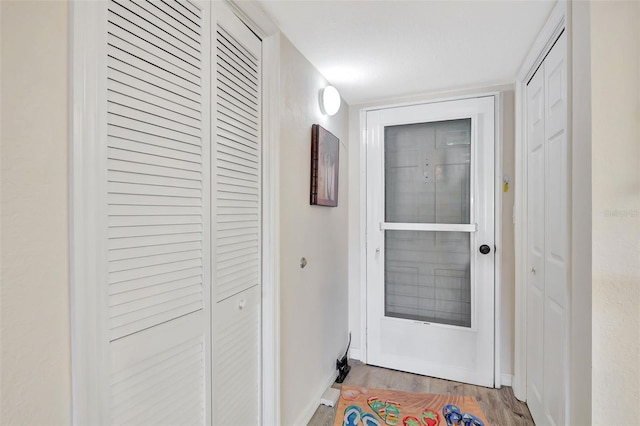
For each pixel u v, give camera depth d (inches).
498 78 81.4
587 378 38.2
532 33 60.1
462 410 71.9
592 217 37.2
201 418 42.3
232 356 49.4
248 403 53.9
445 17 55.3
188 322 39.9
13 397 22.8
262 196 57.8
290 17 55.7
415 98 93.7
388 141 97.9
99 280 28.5
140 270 33.5
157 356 35.8
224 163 47.2
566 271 44.0
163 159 36.3
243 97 52.2
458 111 89.1
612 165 36.5
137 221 33.1
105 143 29.3
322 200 77.4
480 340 87.1
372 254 98.9
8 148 22.5
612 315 36.7
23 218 23.3
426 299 93.8
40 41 24.2
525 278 77.8
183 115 39.1
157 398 35.6
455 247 90.6
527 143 76.5
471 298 88.5
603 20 36.6
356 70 77.0
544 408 64.1
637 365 36.0
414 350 94.0
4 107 22.3
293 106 65.6
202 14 42.3
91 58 27.6
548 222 61.5
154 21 34.9
